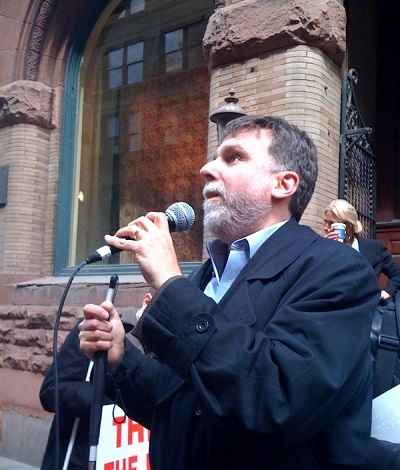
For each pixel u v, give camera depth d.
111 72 9.10
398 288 4.83
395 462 1.64
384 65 7.60
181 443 1.64
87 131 9.16
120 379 1.97
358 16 7.20
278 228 1.82
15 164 8.49
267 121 1.93
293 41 5.77
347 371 1.47
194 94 8.00
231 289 1.72
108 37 9.25
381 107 7.52
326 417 1.48
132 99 8.76
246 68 6.10
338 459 1.56
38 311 7.49
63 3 8.73
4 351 7.91
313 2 5.79
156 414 1.81
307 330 1.47
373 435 1.88
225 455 1.54
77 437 2.97
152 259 1.62
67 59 8.97
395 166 7.40
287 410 1.40
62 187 8.67
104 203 8.79
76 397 2.81
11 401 7.66
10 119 8.58
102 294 7.04
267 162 1.86
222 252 2.04
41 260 8.54
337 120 6.11
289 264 1.67
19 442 7.38
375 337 2.04
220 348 1.46
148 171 8.38
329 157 5.84
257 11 5.99
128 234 1.70
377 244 4.92
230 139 1.93
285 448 1.46
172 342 1.50
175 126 8.16
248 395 1.41
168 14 8.52
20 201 8.41
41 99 8.63
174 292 1.55
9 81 8.77
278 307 1.62
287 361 1.42
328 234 4.57
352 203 6.27
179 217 2.12
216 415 1.43
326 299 1.53
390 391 1.91
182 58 8.24
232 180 1.86
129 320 6.17
